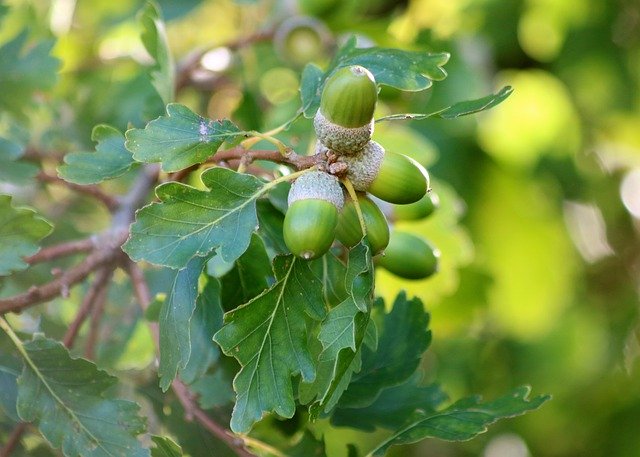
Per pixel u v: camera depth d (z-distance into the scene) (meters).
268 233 0.81
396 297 0.84
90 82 1.02
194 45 1.16
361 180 0.77
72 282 0.83
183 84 1.03
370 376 0.83
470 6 1.16
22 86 0.96
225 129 0.78
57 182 0.91
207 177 0.76
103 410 0.80
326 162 0.76
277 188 0.81
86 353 0.88
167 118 0.77
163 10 1.07
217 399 0.84
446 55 0.81
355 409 0.85
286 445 0.84
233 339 0.76
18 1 1.02
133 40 1.08
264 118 0.98
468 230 1.18
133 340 0.92
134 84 1.00
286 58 1.03
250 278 0.81
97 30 1.07
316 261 0.79
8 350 0.81
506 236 1.21
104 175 0.79
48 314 0.93
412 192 0.77
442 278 0.94
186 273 0.77
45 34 1.03
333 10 1.03
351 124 0.76
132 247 0.76
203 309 0.81
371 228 0.77
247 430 0.75
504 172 1.19
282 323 0.76
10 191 0.98
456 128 1.13
